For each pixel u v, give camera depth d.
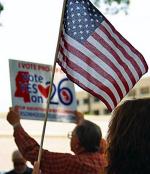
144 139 1.74
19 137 3.52
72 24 3.93
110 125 1.89
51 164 3.43
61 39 3.83
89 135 3.64
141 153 1.73
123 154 1.76
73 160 3.44
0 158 12.23
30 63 4.93
